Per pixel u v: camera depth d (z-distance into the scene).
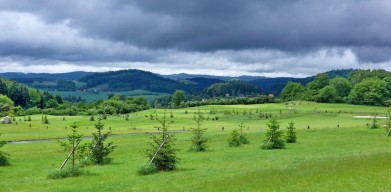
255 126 131.12
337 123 129.00
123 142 83.00
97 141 48.56
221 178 32.06
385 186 24.14
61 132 117.19
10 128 131.38
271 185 27.11
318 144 62.41
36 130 125.31
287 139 67.06
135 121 168.88
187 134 98.50
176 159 42.28
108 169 42.69
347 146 57.78
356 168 31.36
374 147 55.03
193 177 34.22
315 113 179.75
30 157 59.22
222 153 54.47
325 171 31.08
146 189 29.33
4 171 44.72
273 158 46.53
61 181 35.22
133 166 44.59
